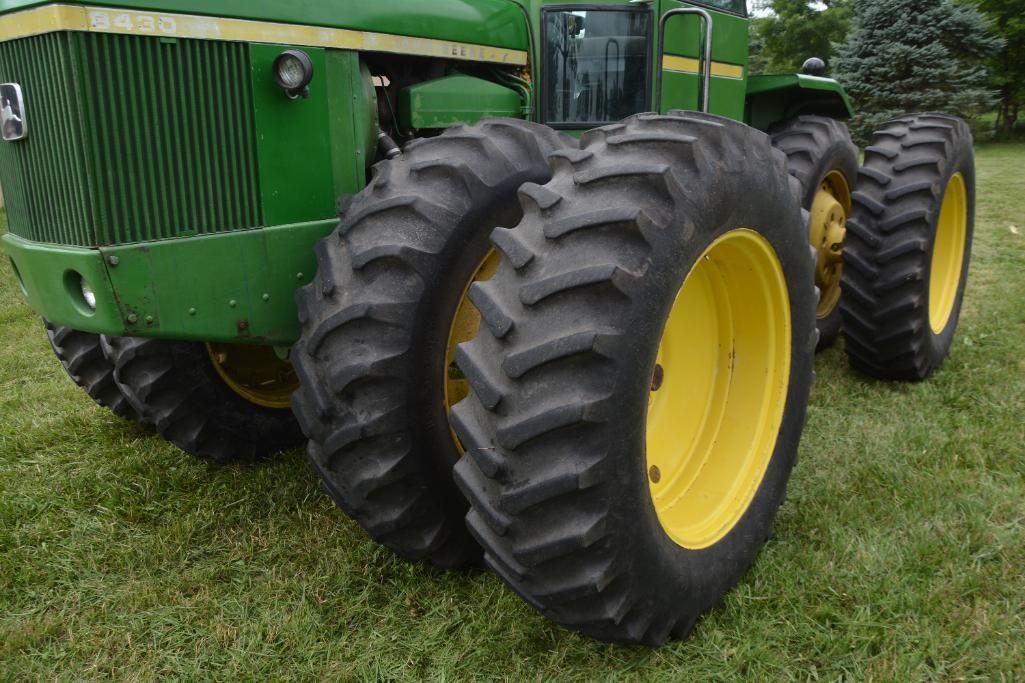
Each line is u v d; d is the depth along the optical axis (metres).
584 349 1.71
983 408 3.53
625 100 3.38
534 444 1.78
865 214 3.74
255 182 2.23
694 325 2.47
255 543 2.71
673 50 3.52
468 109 2.91
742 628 2.22
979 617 2.20
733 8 4.02
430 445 2.23
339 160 2.43
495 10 3.00
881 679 2.01
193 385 2.99
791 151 4.04
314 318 2.16
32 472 3.27
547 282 1.77
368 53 2.54
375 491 2.21
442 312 2.16
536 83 3.20
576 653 2.14
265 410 3.25
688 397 2.52
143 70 1.97
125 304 2.00
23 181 2.10
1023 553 2.47
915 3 16.56
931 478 2.92
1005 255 6.54
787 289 2.41
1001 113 21.77
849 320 3.85
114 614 2.39
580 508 1.82
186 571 2.57
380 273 2.10
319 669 2.13
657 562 1.99
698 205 1.89
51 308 2.10
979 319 4.81
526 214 1.92
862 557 2.46
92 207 1.92
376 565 2.55
